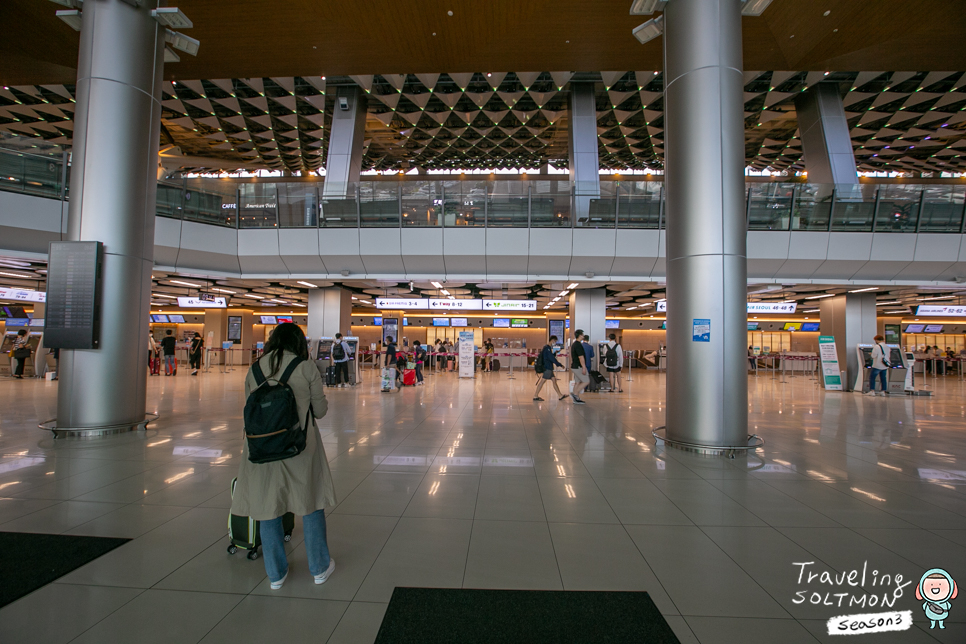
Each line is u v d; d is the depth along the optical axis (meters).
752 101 17.06
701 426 5.85
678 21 6.20
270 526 2.51
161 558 2.87
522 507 3.85
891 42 11.41
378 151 25.42
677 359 6.12
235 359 28.83
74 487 4.21
